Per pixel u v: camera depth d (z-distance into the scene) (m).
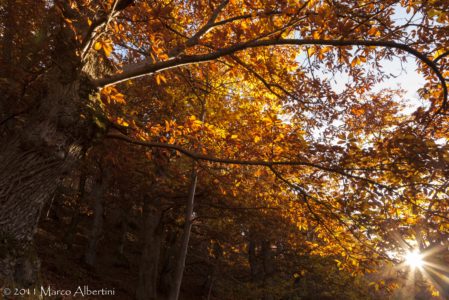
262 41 5.31
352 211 6.62
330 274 18.95
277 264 21.58
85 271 17.02
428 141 5.63
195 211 16.20
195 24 8.75
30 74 6.95
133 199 17.66
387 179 6.27
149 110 11.03
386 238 6.73
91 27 5.01
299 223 8.72
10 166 5.05
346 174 6.04
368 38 6.04
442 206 6.02
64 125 5.27
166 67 5.59
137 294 14.91
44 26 7.62
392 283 7.31
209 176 10.67
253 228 16.05
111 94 6.04
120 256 23.31
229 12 7.53
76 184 28.36
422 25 5.86
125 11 5.85
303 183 7.40
